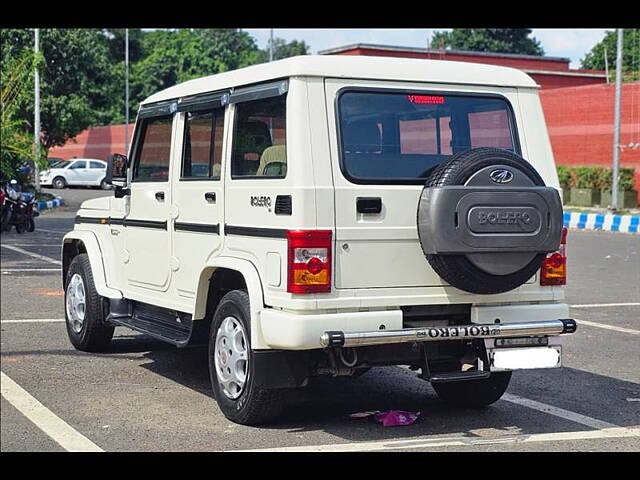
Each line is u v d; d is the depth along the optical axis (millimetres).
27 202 24344
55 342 10266
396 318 6582
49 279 15391
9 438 6711
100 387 8273
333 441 6688
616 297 14125
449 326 6766
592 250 20969
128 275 9000
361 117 6723
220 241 7348
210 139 7598
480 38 79375
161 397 7926
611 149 36719
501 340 6875
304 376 6668
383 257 6637
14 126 23719
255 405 6836
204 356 9656
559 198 6781
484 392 7559
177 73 76188
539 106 7418
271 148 6789
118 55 79750
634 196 33500
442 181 6520
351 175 6598
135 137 8891
